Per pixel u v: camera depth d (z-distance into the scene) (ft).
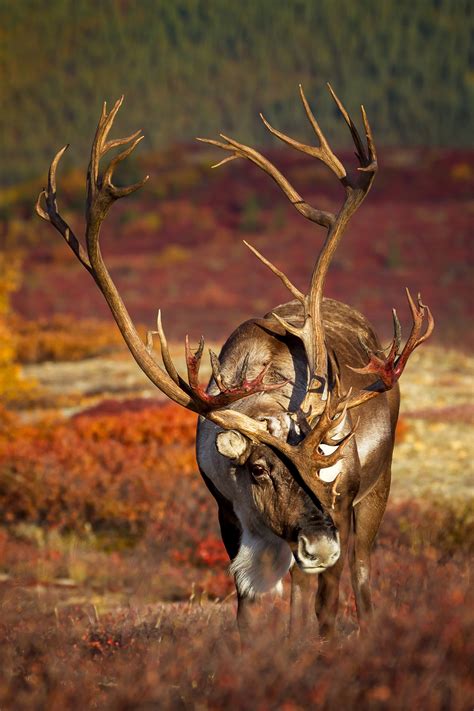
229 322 363.15
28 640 41.86
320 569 39.45
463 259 488.85
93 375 199.21
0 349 156.87
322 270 48.47
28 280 485.56
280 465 40.93
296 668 34.14
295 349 47.73
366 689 33.09
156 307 410.93
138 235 604.49
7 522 100.07
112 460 110.11
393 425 53.01
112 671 39.06
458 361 189.88
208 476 46.83
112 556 85.56
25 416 157.58
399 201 620.08
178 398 43.24
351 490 45.85
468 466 116.98
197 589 75.87
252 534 44.70
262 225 593.42
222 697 33.50
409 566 57.41
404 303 397.80
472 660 34.04
